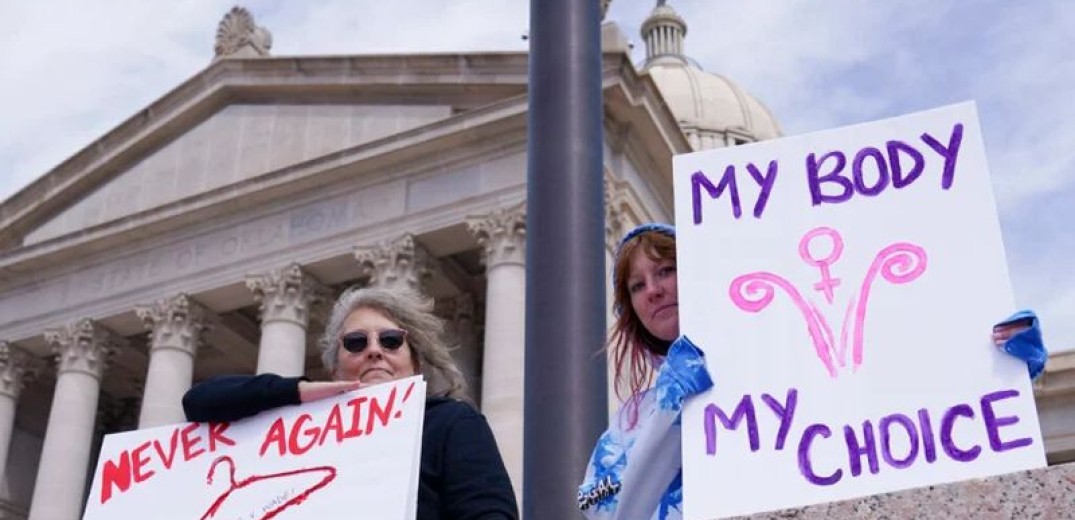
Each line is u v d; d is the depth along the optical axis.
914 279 4.48
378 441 5.37
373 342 6.23
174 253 47.00
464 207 40.97
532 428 7.92
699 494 4.30
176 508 5.61
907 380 4.29
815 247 4.71
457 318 45.38
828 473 4.21
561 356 8.03
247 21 50.38
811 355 4.47
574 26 9.10
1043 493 3.62
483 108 41.22
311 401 5.63
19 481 52.56
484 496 5.54
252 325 49.41
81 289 48.72
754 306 4.66
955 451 4.09
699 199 5.00
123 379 54.38
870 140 4.85
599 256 8.48
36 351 50.59
